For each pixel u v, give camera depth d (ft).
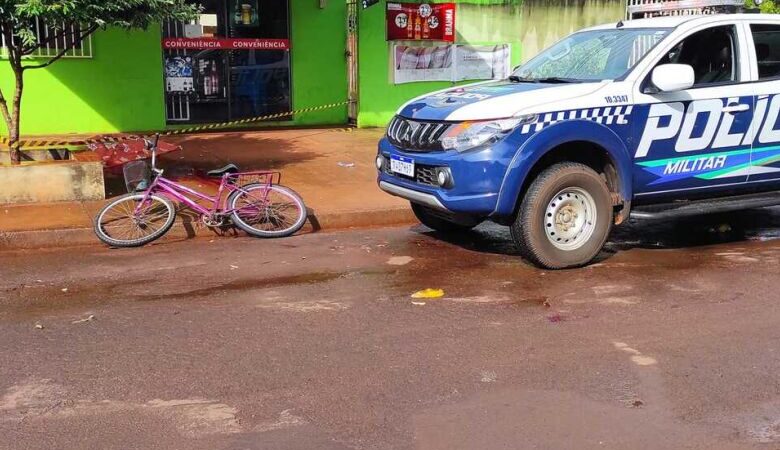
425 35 47.50
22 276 21.24
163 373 14.35
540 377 14.10
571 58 23.58
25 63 40.34
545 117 19.81
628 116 20.76
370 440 11.88
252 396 13.37
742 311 17.67
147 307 18.28
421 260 22.52
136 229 24.79
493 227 26.68
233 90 45.39
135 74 42.75
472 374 14.25
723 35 22.54
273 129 46.11
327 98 47.70
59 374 14.35
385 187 22.90
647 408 12.92
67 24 30.37
